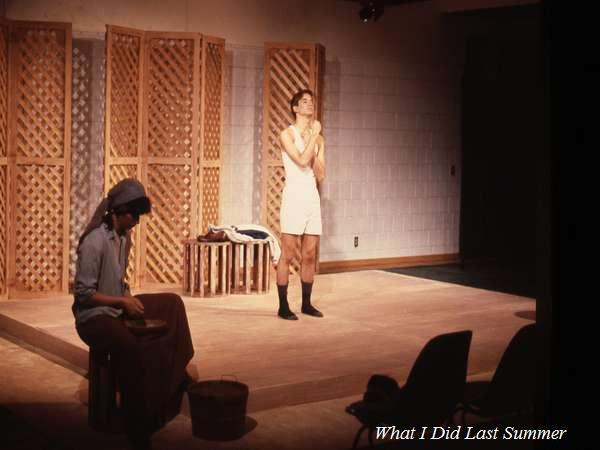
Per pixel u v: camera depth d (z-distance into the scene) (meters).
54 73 7.02
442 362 3.45
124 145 7.36
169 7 7.93
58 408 4.49
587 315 2.26
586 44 2.19
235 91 8.41
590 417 2.28
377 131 9.59
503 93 10.55
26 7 7.19
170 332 4.07
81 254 4.02
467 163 10.34
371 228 9.65
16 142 6.95
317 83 8.25
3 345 5.81
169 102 7.55
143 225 7.54
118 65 7.19
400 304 6.86
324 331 5.83
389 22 9.56
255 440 4.06
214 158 7.91
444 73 10.06
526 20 10.21
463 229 10.33
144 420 3.85
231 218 8.48
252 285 7.40
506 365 3.66
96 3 7.52
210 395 4.01
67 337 5.47
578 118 2.22
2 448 3.86
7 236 6.93
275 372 4.79
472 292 7.52
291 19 8.79
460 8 9.56
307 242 6.26
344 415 4.46
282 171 8.40
